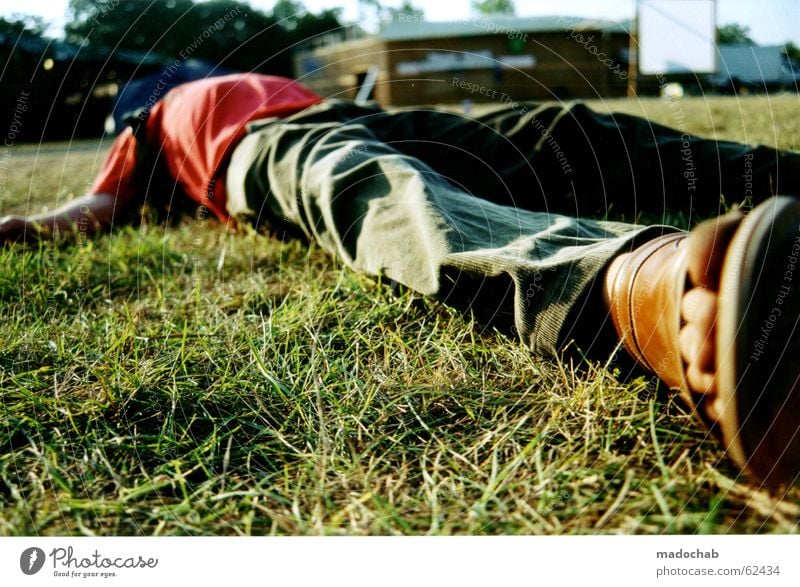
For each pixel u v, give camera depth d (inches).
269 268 61.8
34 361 43.8
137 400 38.4
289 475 33.2
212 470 32.9
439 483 31.3
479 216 46.7
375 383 39.2
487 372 40.5
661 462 29.5
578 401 35.7
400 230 46.2
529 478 31.2
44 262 61.1
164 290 55.8
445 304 43.4
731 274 27.4
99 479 32.7
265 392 39.1
